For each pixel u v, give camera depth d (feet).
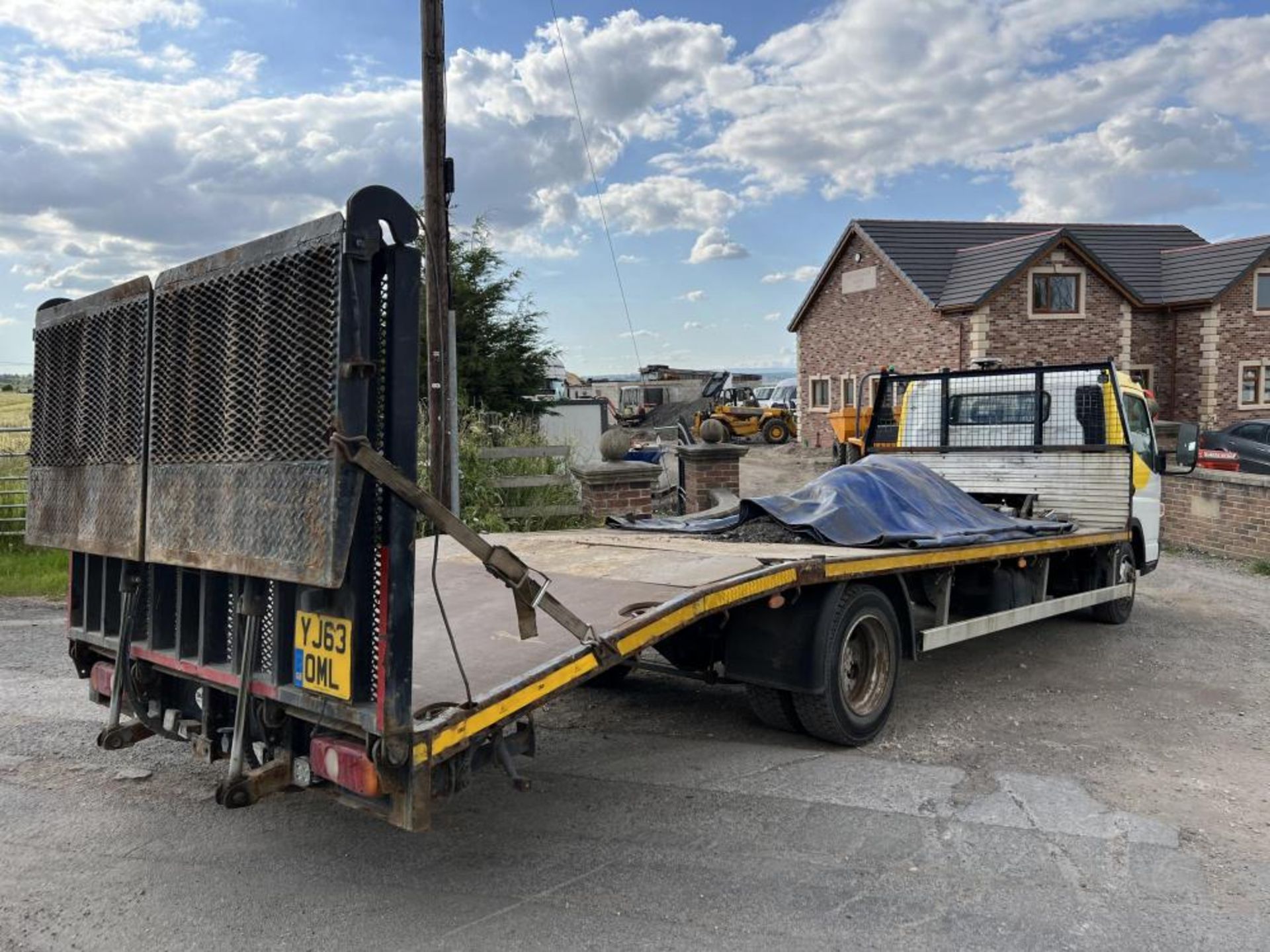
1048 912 11.14
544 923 10.89
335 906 11.29
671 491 45.32
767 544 19.31
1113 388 26.25
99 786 15.03
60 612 29.17
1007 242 97.76
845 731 16.55
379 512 9.88
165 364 11.64
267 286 10.06
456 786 10.53
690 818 13.82
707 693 20.65
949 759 16.39
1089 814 14.02
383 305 9.66
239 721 10.73
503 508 38.45
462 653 12.22
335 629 10.00
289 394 9.75
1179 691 20.77
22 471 41.96
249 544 10.18
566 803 14.39
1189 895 11.58
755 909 11.21
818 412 116.37
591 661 12.02
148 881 11.89
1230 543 41.86
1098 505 26.35
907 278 98.78
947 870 12.20
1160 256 105.40
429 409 33.91
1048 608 22.85
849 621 16.56
